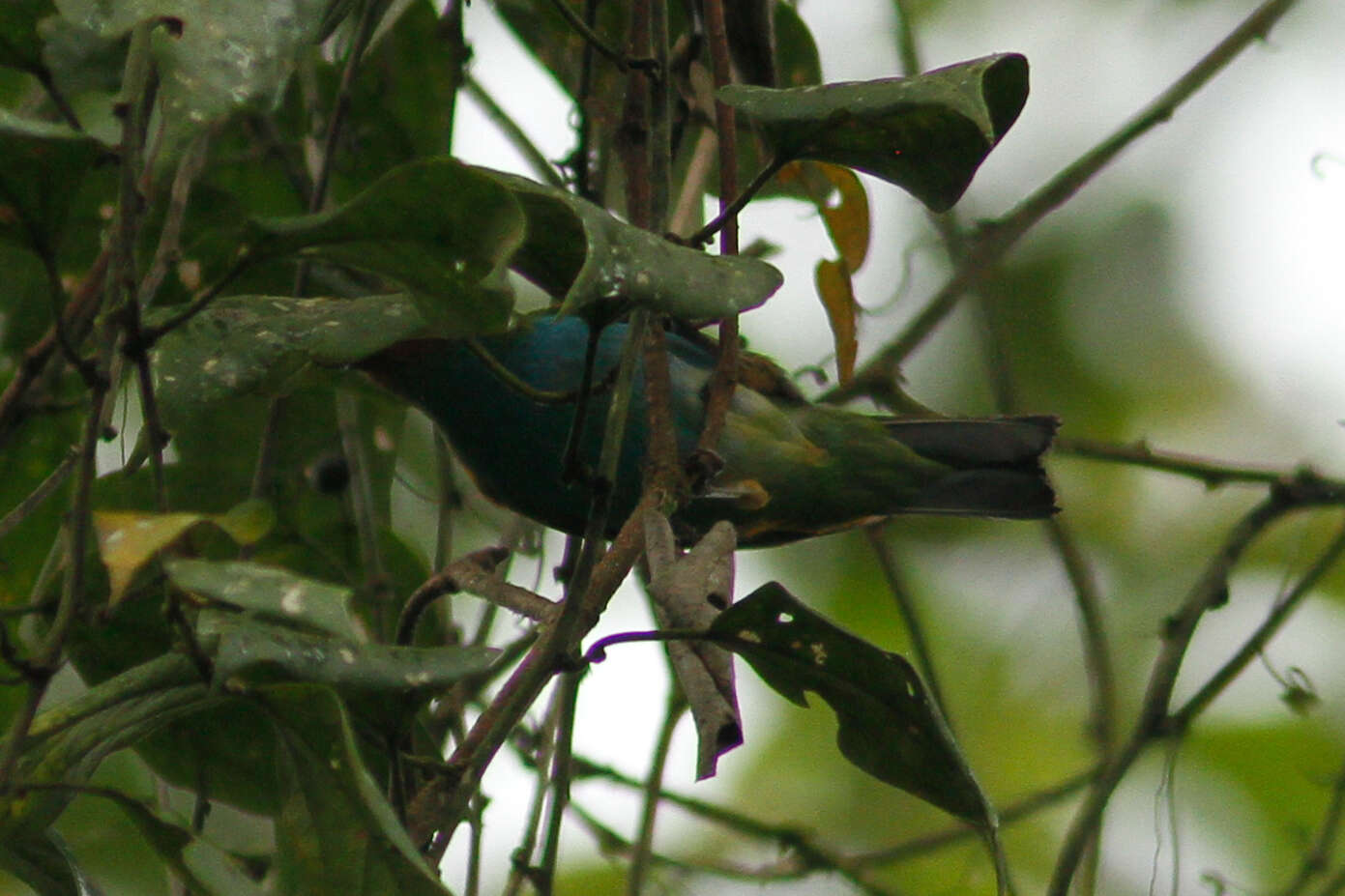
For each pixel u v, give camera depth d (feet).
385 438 26.09
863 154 15.02
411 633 17.66
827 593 36.94
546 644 15.06
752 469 25.57
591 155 25.13
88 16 12.15
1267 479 29.04
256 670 14.35
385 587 23.67
